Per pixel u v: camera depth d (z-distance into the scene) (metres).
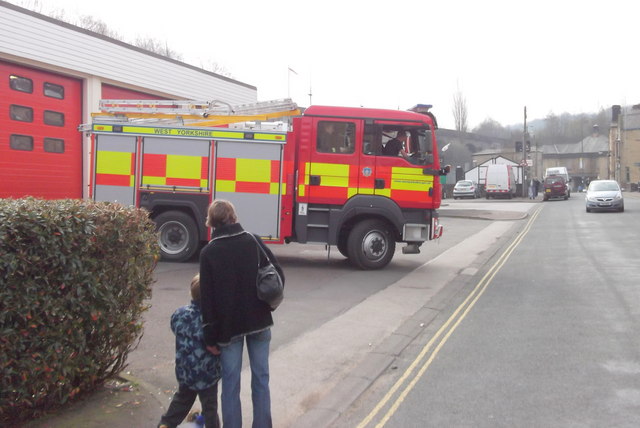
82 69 15.03
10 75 13.39
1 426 4.15
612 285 10.25
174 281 10.25
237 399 4.01
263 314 4.06
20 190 13.70
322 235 11.72
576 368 5.82
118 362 4.89
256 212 11.84
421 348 6.70
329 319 7.91
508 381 5.51
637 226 21.86
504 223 25.08
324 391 5.31
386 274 11.58
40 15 13.75
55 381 4.10
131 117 12.43
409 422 4.64
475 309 8.68
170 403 4.54
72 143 15.16
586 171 115.88
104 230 4.30
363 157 11.59
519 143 53.03
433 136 11.71
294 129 11.80
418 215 11.75
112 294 4.48
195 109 12.41
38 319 3.85
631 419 4.58
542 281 10.97
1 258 3.58
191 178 11.95
